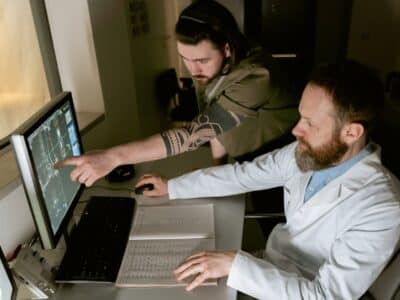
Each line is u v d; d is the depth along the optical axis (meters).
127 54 2.10
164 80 3.20
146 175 1.44
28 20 1.56
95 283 0.98
